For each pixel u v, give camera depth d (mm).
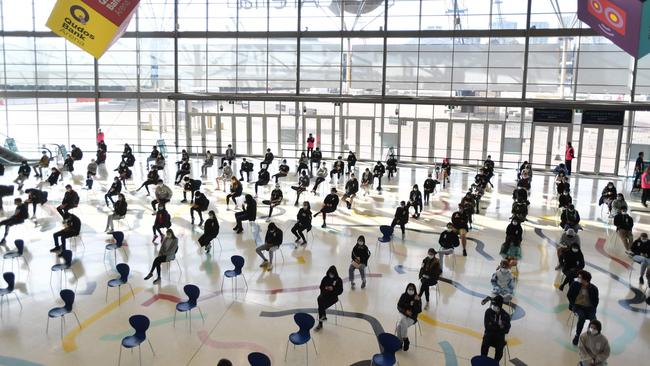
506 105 26172
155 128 31750
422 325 10422
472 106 28031
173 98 29359
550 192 22234
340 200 20266
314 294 11742
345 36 28641
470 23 27250
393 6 27969
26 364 8867
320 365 8938
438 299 11625
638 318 10875
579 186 23562
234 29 29766
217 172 25656
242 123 30984
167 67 30859
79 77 31406
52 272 12781
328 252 14484
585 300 9734
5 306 10984
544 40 26516
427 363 9055
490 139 28172
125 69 31125
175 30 30109
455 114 28391
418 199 17891
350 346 9570
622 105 24719
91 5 14703
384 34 28219
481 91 27719
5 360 8969
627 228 14539
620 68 25875
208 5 29750
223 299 11422
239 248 14711
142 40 30734
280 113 30438
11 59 31484
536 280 12758
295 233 15000
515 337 10008
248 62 30062
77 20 14883
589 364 8211
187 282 12305
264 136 30875
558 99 26750
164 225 14867
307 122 30219
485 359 7594
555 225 17375
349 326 10320
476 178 20531
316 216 17891
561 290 12148
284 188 22266
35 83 31562
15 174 25078
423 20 27781
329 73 29328
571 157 25516
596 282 12727
